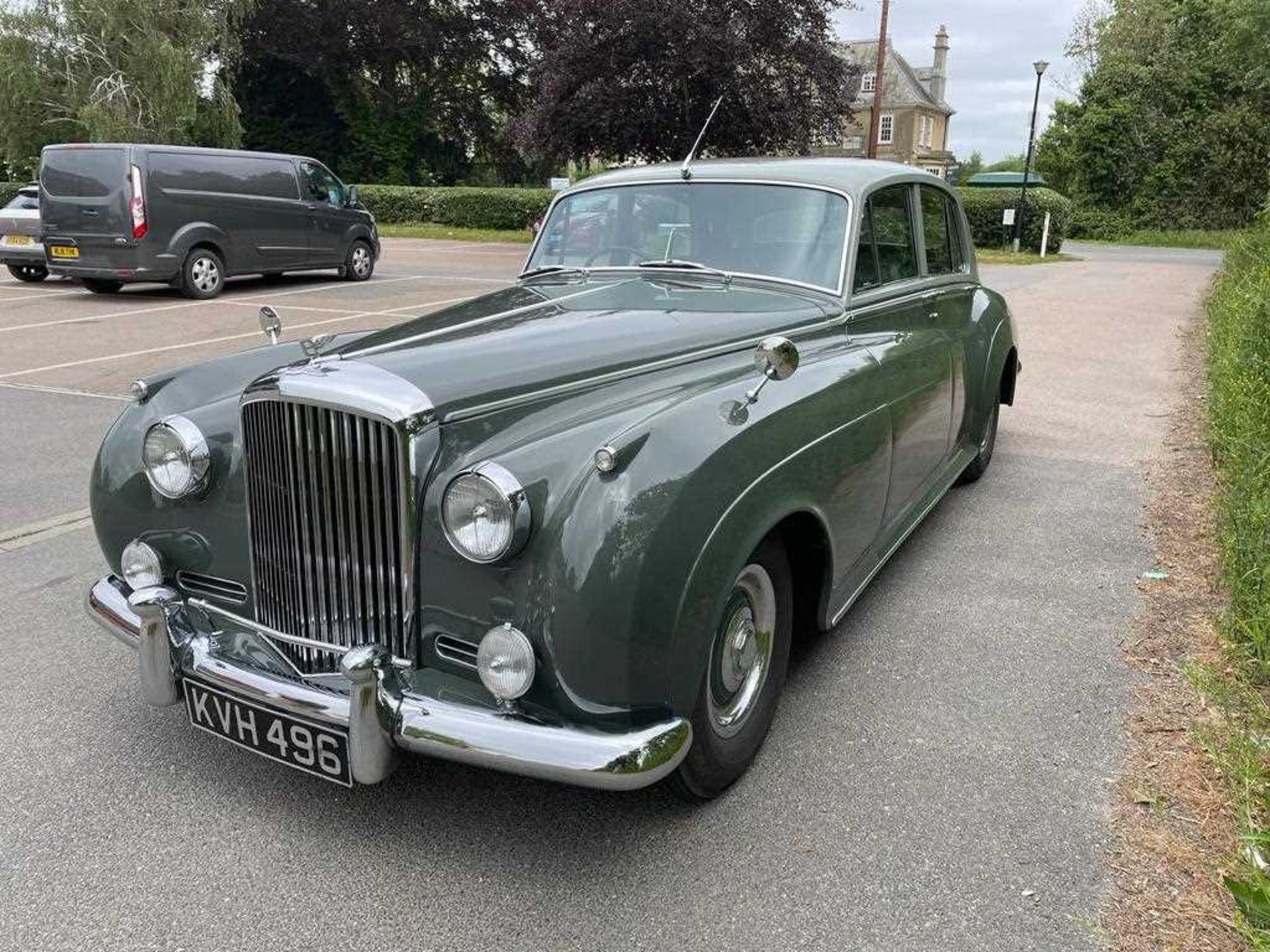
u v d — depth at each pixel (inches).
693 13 773.3
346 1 1525.6
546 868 97.4
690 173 158.2
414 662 95.5
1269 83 877.2
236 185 534.3
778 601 111.8
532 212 1128.8
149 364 353.1
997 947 86.1
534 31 1277.1
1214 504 193.5
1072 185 1517.0
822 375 121.1
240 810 107.2
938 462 173.6
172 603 106.7
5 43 1169.4
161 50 1189.1
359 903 93.0
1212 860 95.8
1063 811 104.8
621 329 119.3
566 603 86.0
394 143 1649.9
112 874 97.0
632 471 89.4
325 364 101.8
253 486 105.8
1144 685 131.2
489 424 97.9
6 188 1065.5
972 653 141.9
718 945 87.3
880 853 98.7
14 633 149.6
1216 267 826.2
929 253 177.5
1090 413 297.4
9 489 219.0
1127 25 1510.8
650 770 86.6
